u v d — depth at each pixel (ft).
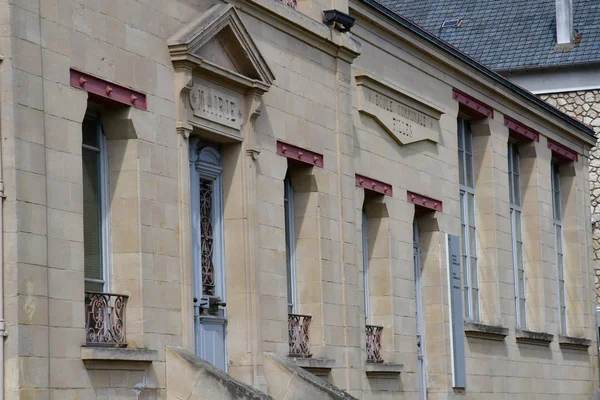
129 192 78.28
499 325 137.69
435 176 124.16
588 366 164.14
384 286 112.88
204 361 79.15
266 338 90.68
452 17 193.77
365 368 106.22
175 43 81.76
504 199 142.00
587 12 188.75
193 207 86.43
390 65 116.57
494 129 140.15
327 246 100.68
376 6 112.16
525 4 192.44
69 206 71.67
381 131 113.80
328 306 99.86
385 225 113.50
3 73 67.92
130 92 78.07
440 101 126.52
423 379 121.70
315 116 100.32
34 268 68.39
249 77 90.17
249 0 91.15
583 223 166.71
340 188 103.14
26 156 68.59
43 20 70.79
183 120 82.38
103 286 77.46
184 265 81.56
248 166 89.86
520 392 141.49
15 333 66.80
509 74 183.32
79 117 73.10
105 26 76.18
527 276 151.43
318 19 102.37
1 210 67.41
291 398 88.58
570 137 163.53
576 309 163.43
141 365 76.64
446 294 123.85
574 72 180.75
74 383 70.90
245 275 88.94
